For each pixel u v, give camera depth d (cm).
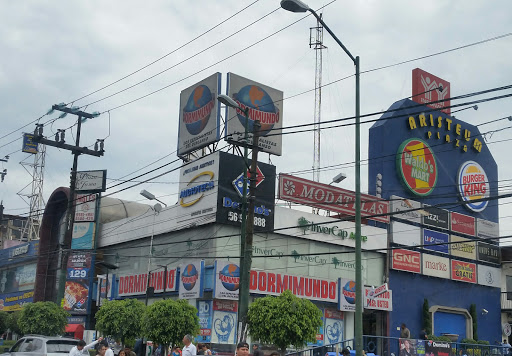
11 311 5503
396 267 4141
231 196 3544
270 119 4084
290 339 2233
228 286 3334
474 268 4706
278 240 3656
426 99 4700
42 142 4103
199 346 2031
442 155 4738
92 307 4372
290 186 3734
